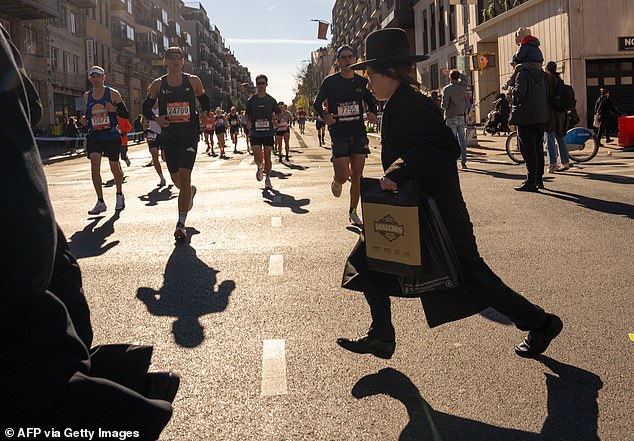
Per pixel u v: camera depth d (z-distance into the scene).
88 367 1.52
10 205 1.34
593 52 23.39
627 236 6.10
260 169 11.42
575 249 5.65
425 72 44.75
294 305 4.27
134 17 70.62
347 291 4.57
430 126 2.77
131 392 1.57
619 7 23.39
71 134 35.19
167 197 10.39
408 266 2.75
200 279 5.03
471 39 34.16
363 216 2.88
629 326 3.68
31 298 1.39
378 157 19.23
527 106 8.90
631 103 24.05
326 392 2.90
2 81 1.41
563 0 23.64
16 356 1.38
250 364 3.25
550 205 7.95
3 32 1.60
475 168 13.08
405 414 2.67
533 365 3.15
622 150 15.83
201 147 31.84
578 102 23.47
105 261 5.76
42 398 1.39
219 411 2.73
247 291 4.64
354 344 3.07
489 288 2.87
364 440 2.46
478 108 33.16
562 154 11.33
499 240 6.12
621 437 2.44
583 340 3.47
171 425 2.60
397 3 50.25
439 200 2.81
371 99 7.26
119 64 63.91
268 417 2.66
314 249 6.00
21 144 1.40
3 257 1.33
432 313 2.89
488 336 3.58
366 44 2.98
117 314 4.17
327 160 18.58
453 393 2.86
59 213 8.91
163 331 3.81
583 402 2.74
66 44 47.72
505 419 2.61
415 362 3.23
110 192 11.42
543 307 4.08
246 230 7.12
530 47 8.97
